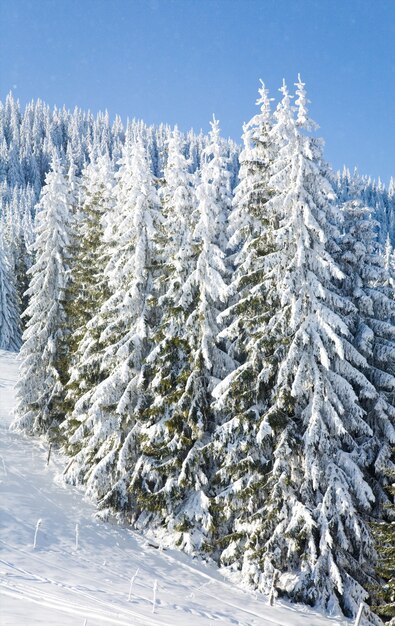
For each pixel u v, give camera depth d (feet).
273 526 53.98
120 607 38.63
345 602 50.78
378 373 59.52
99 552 55.11
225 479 57.47
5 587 36.55
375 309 63.26
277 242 52.34
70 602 36.24
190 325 61.67
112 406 66.69
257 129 60.80
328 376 53.16
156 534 63.10
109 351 66.03
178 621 39.01
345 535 52.60
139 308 67.05
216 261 59.11
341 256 63.10
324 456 52.85
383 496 57.21
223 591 52.06
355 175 65.62
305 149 52.01
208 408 62.85
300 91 53.62
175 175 66.28
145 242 67.26
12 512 59.62
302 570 51.34
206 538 59.47
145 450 61.62
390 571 49.39
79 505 68.18
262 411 55.88
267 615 47.65
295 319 51.70
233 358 64.90
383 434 59.41
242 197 59.16
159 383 62.13
